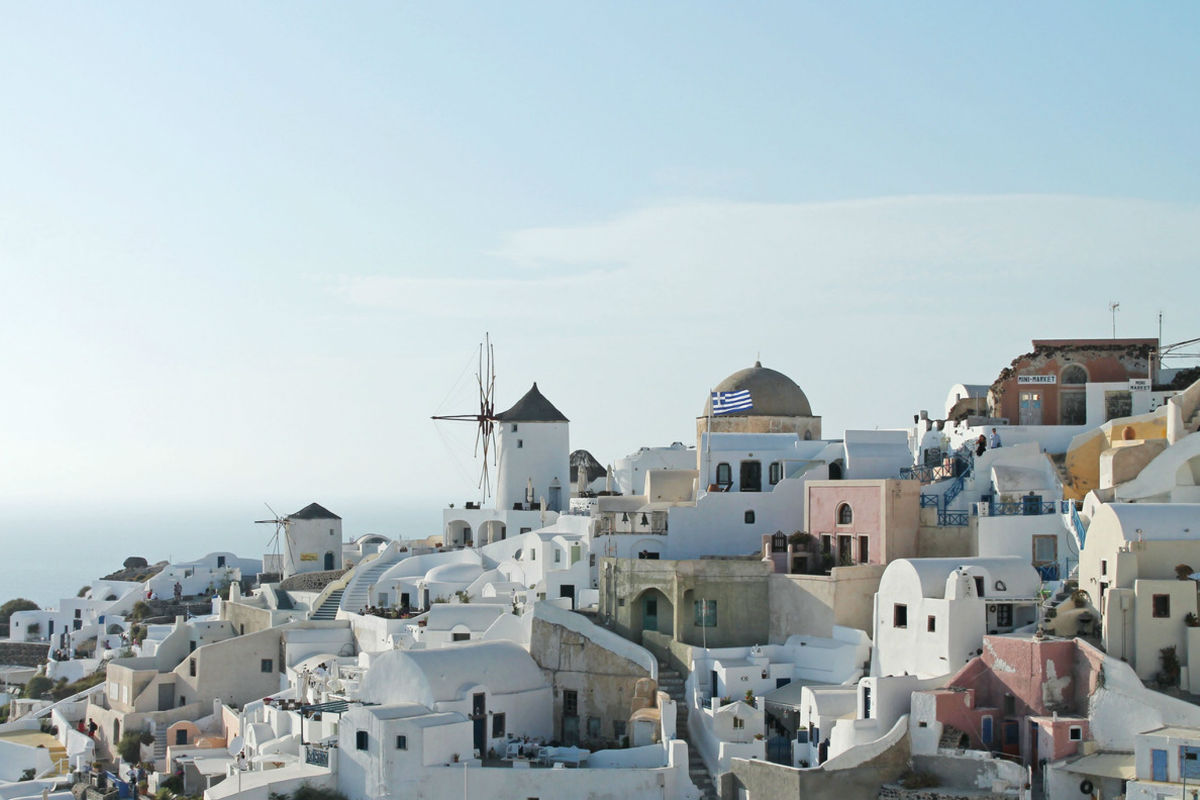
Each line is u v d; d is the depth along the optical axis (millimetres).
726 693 70062
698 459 94875
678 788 64875
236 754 77312
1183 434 71500
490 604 85375
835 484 78812
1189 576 60344
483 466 112312
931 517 76688
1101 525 63438
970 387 89500
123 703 91125
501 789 65562
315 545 120688
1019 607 65812
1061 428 79875
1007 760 58656
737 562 76375
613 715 73750
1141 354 82688
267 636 91875
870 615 73750
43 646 123875
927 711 60906
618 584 78438
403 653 72500
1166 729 55531
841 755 60719
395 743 66938
